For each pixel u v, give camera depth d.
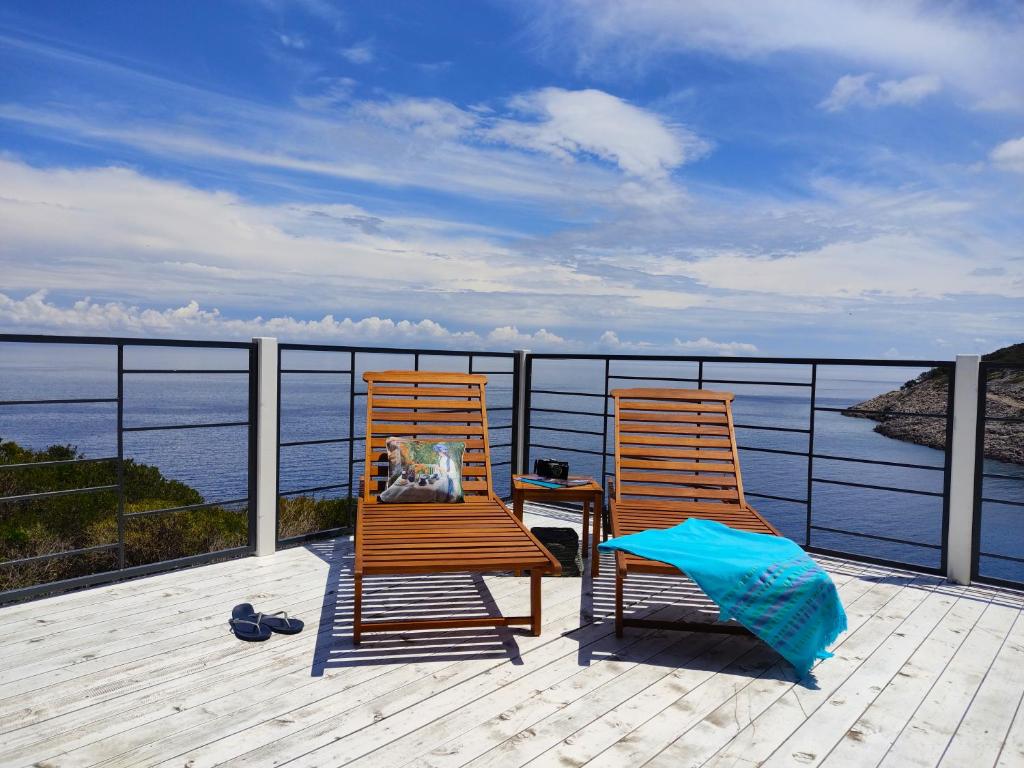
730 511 3.83
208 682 2.61
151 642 2.96
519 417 5.65
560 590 3.78
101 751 2.14
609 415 5.15
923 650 3.06
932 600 3.70
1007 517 15.95
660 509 3.84
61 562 7.62
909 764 2.17
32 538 7.74
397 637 3.08
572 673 2.76
